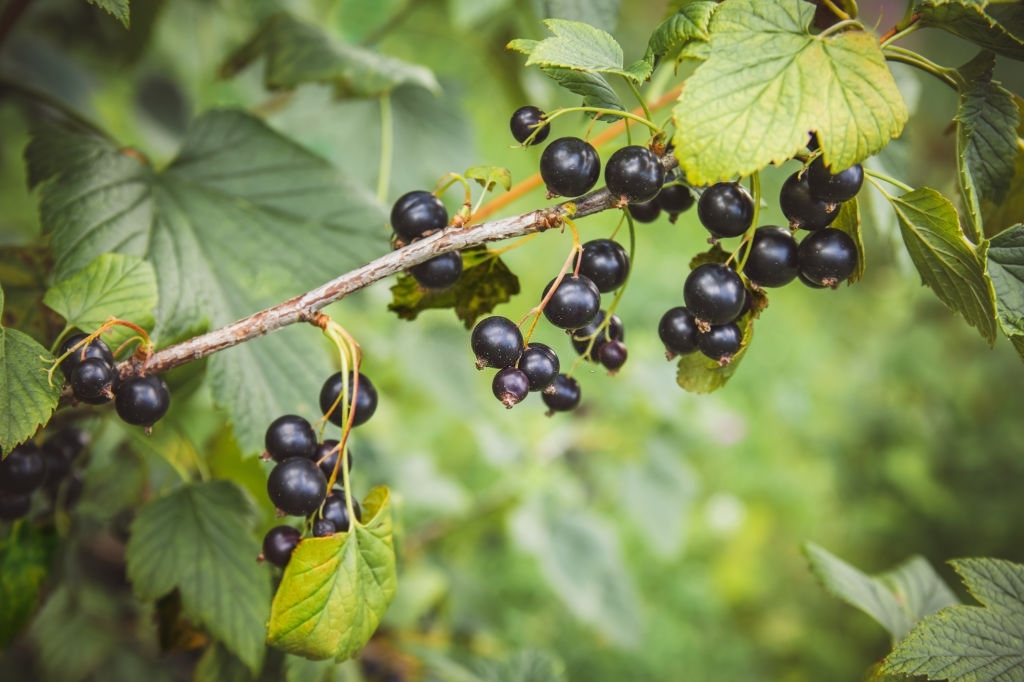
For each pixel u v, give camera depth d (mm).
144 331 405
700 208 397
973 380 1524
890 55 404
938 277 407
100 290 410
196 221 467
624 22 1184
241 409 446
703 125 377
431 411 920
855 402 1568
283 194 479
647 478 902
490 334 387
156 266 453
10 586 459
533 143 403
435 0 735
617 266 404
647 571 1214
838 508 1463
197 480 486
